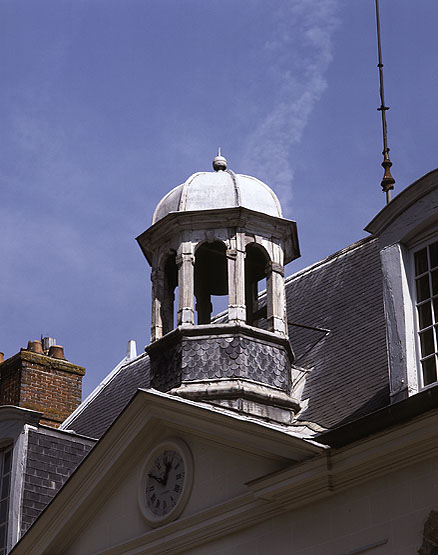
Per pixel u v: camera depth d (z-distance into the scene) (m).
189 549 15.02
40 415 18.33
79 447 18.70
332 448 13.38
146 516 15.62
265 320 19.08
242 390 15.83
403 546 12.62
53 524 16.67
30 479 17.88
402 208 14.24
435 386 12.34
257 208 17.17
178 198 17.38
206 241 17.06
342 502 13.43
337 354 16.50
